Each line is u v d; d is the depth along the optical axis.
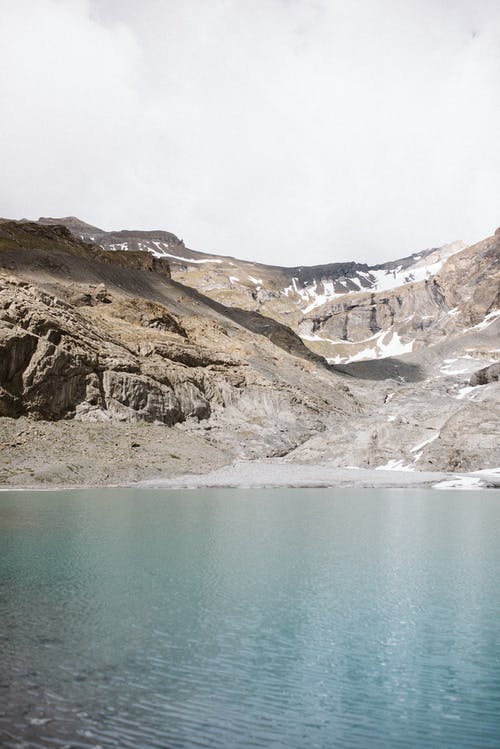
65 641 15.41
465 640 15.84
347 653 15.01
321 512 42.72
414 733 11.30
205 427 94.62
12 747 10.38
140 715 11.74
